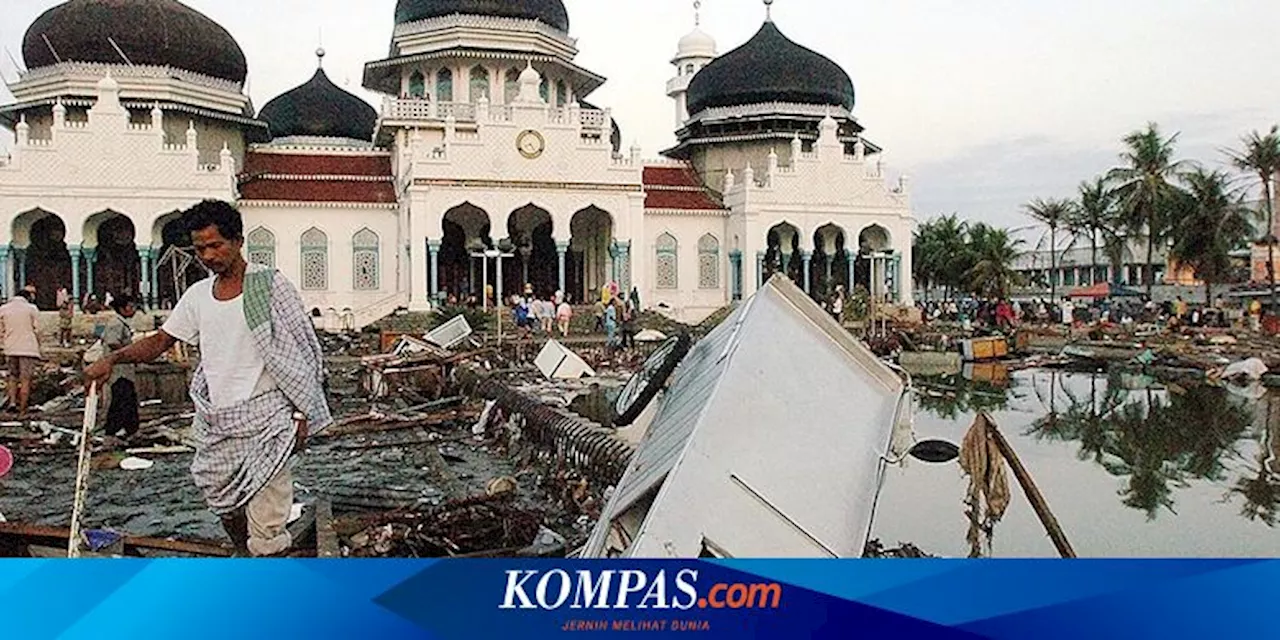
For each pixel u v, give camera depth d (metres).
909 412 6.77
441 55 43.00
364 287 40.69
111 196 36.62
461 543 7.35
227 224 5.40
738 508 5.11
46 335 32.62
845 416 6.05
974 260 62.19
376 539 7.53
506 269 44.16
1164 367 27.03
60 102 37.66
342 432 15.27
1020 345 33.62
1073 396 21.78
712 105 48.81
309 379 5.63
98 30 39.06
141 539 7.08
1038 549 8.67
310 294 40.00
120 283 38.81
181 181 37.19
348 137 48.25
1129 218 52.97
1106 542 8.99
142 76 39.41
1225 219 48.47
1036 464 13.38
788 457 5.50
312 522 8.20
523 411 14.02
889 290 46.50
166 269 37.53
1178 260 51.78
